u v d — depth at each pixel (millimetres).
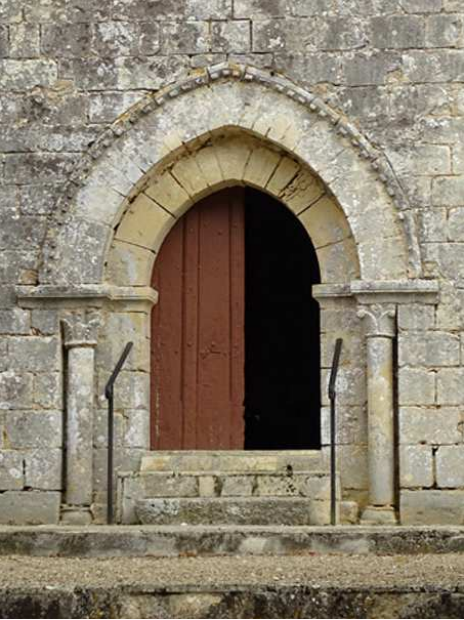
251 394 32125
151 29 23297
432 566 18828
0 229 23266
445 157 22781
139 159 23219
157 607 17281
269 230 31797
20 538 20172
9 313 23188
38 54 23438
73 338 23125
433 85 22875
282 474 22688
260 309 32156
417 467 22469
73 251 23203
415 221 22703
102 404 23266
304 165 23141
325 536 19953
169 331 24047
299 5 23125
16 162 23344
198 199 23891
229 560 19453
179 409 23906
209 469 23031
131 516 22672
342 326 23094
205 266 24109
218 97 23141
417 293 22609
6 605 17172
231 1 23219
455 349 22578
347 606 17141
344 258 23125
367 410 22828
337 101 22969
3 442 23016
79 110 23312
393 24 22969
